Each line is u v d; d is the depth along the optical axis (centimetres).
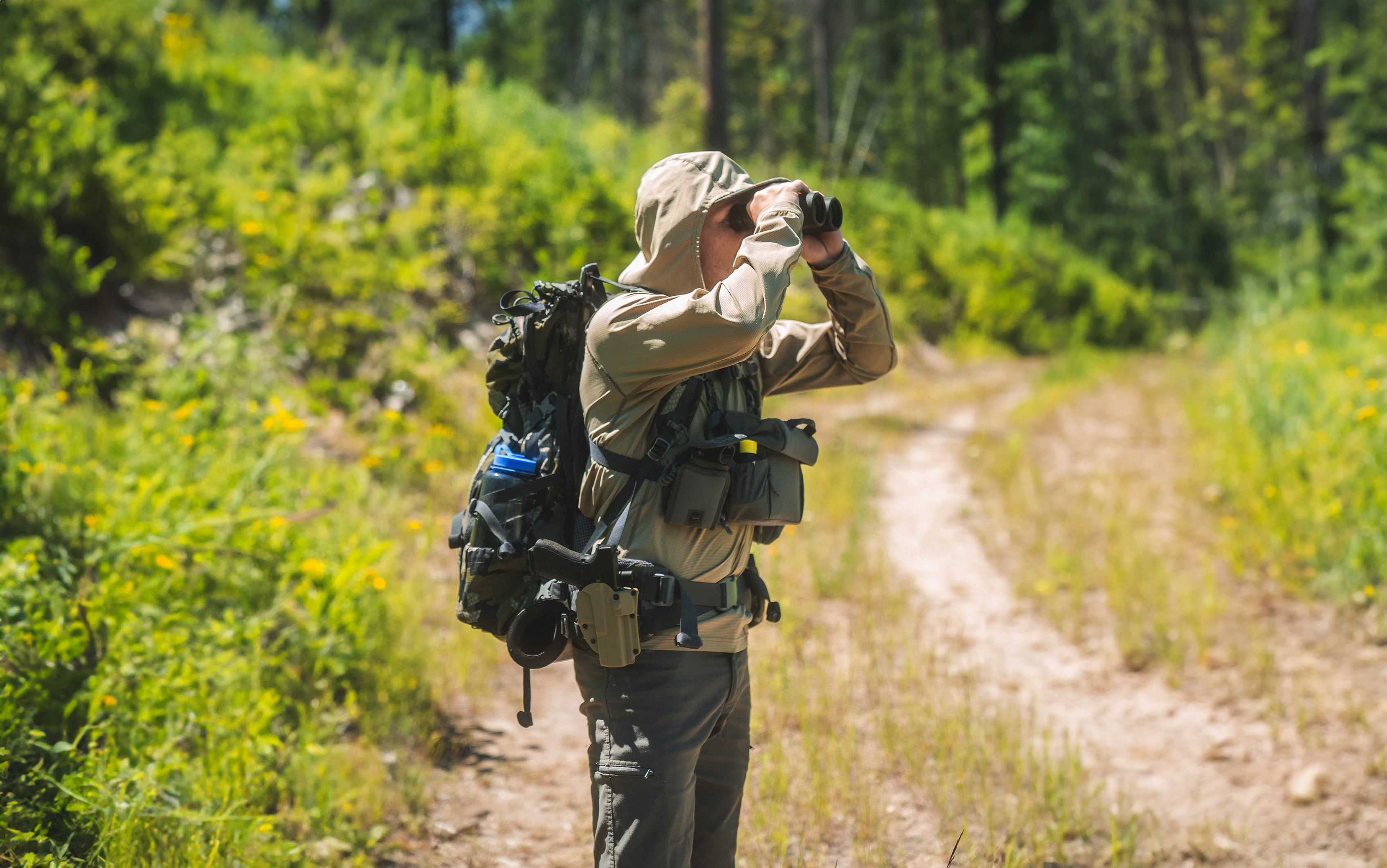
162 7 1101
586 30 5616
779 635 520
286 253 797
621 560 209
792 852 331
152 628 369
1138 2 5366
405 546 564
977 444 999
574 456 220
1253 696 466
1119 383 1477
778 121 4388
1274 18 4894
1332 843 357
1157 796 394
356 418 719
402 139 1054
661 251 226
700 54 1390
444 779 373
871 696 458
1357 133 2556
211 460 522
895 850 337
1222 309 2567
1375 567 565
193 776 314
